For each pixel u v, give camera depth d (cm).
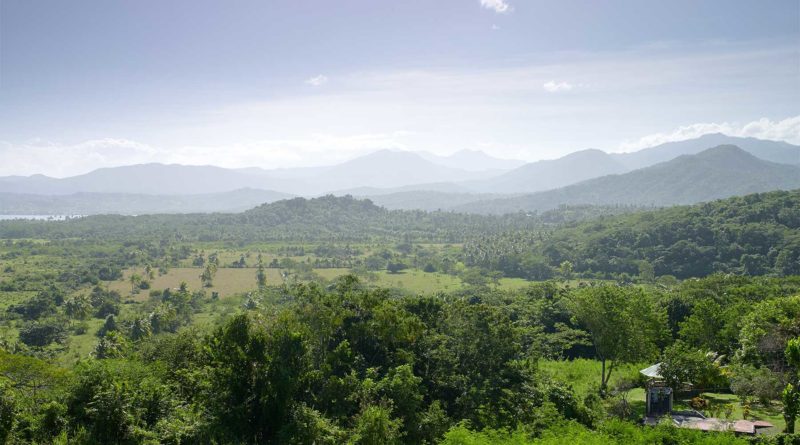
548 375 4531
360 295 4262
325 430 2973
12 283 13925
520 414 3622
